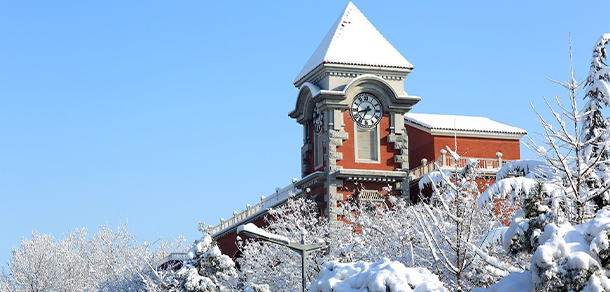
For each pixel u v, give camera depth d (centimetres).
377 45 5981
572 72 2492
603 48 3008
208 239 4194
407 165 5819
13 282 8119
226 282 4547
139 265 6225
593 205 2470
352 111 5806
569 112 2492
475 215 3052
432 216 2625
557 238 1853
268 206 6519
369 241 4147
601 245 1825
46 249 8206
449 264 2555
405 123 6612
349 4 6238
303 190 5894
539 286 1839
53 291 8081
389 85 5794
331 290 2083
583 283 1795
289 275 4522
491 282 2797
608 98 2903
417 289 2003
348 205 5250
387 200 5759
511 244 2212
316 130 6022
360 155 5800
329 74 5838
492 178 5519
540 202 2367
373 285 1997
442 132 6353
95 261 7688
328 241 4916
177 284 4856
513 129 6544
